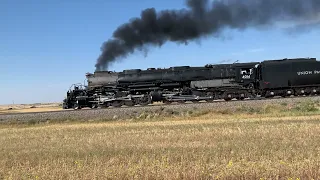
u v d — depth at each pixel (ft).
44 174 39.29
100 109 114.32
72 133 79.30
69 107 135.85
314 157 42.78
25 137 76.13
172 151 50.93
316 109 108.47
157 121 99.81
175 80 134.92
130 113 110.52
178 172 37.29
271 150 47.85
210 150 50.39
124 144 60.23
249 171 36.63
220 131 70.13
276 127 71.97
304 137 58.95
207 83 134.92
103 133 76.79
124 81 134.82
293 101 114.93
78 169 40.68
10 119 109.60
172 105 115.65
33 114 112.37
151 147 55.67
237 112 109.81
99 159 47.09
